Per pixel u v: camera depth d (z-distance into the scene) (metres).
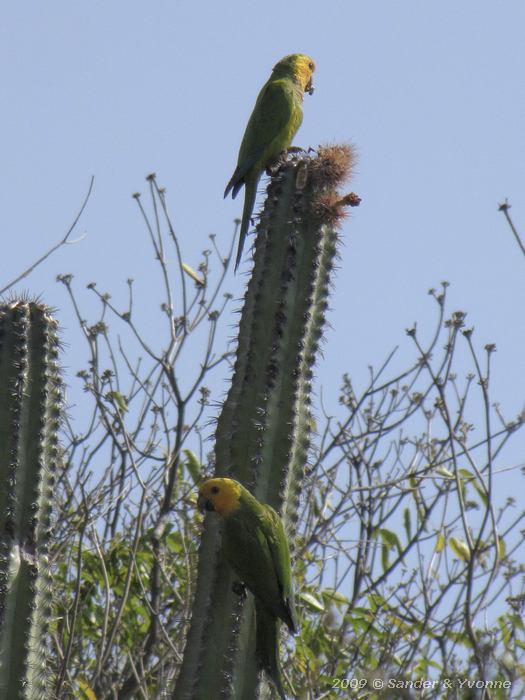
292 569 9.73
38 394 9.51
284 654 12.02
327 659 12.49
